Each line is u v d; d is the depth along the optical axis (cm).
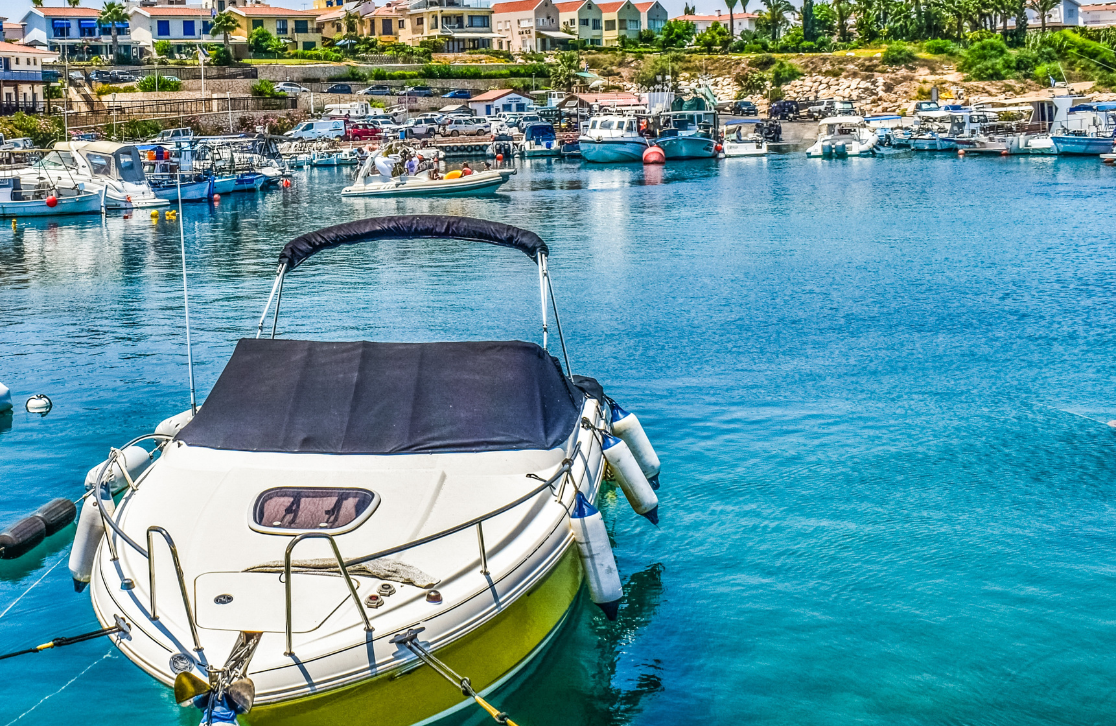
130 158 4638
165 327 1920
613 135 7069
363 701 625
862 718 696
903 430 1251
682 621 826
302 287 2369
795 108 10538
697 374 1517
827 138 7038
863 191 4578
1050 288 2142
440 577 671
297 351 880
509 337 1791
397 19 13462
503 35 13762
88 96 8462
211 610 640
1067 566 892
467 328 1870
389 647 622
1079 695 712
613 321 1909
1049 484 1073
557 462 834
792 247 2895
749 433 1252
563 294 2206
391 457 802
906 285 2231
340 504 739
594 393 1092
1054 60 11188
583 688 741
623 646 793
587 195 4794
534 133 7988
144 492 788
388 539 703
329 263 2762
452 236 1069
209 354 1681
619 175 6022
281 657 602
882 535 962
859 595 855
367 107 9056
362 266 2692
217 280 2516
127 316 2045
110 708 721
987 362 1556
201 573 674
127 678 757
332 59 10619
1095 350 1606
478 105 9762
